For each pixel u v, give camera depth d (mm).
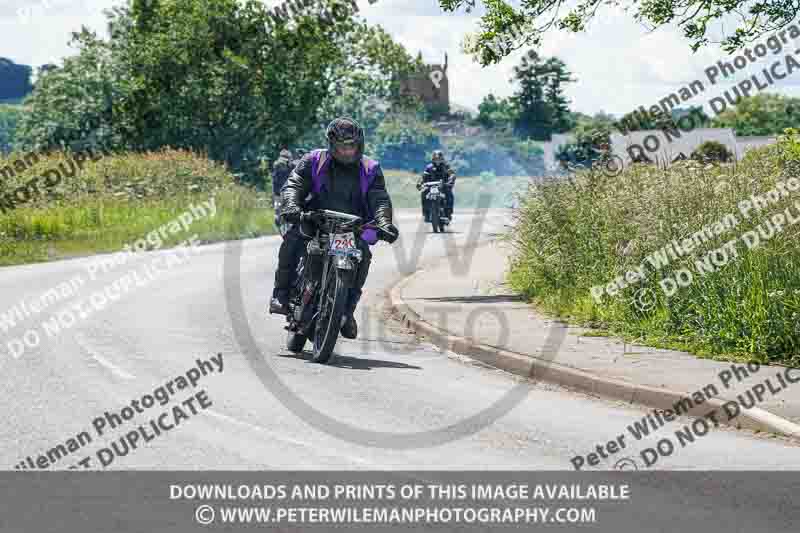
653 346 29812
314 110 137625
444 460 18422
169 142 133750
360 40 144250
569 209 39469
